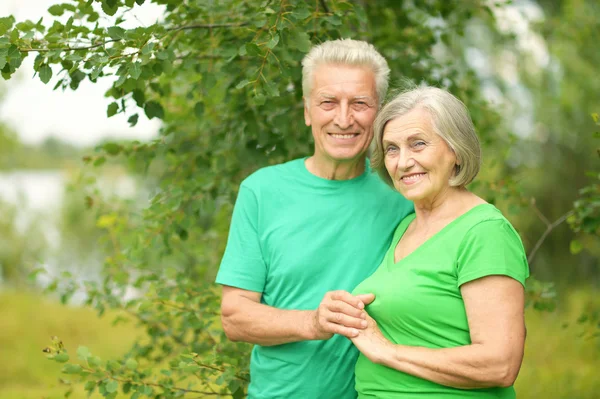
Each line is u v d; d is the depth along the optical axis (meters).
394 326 2.08
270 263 2.40
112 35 2.49
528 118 7.80
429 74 3.80
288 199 2.44
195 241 4.04
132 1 2.51
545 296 3.40
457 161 2.12
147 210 3.43
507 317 1.88
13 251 12.66
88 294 3.62
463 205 2.14
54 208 12.56
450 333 1.99
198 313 3.21
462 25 4.05
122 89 2.89
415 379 2.02
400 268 2.11
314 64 2.43
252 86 3.04
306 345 2.33
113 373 2.85
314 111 2.43
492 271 1.89
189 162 3.67
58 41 2.49
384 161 2.26
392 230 2.42
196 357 2.76
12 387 6.96
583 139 8.17
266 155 3.43
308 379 2.33
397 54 3.73
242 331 2.35
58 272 3.85
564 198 8.59
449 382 1.93
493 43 6.22
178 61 3.39
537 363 6.89
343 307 2.10
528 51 6.72
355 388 2.26
